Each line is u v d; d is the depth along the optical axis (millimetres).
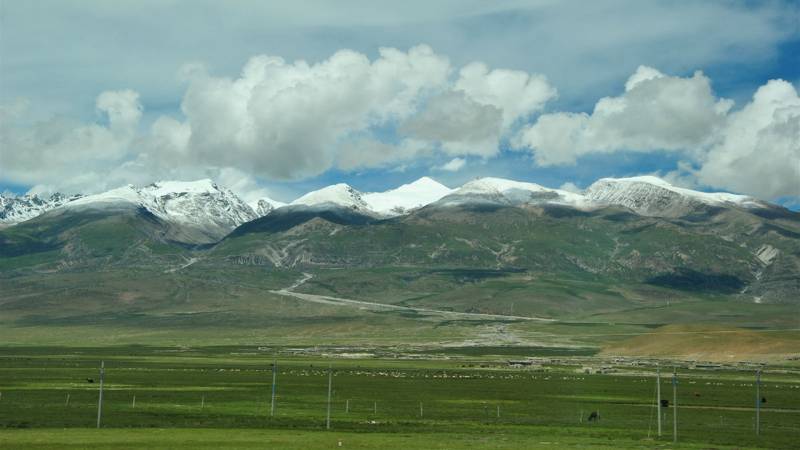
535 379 199250
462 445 87625
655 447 89188
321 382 183000
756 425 108438
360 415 122500
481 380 194375
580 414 128625
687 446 91000
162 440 88438
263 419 113000
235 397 147375
